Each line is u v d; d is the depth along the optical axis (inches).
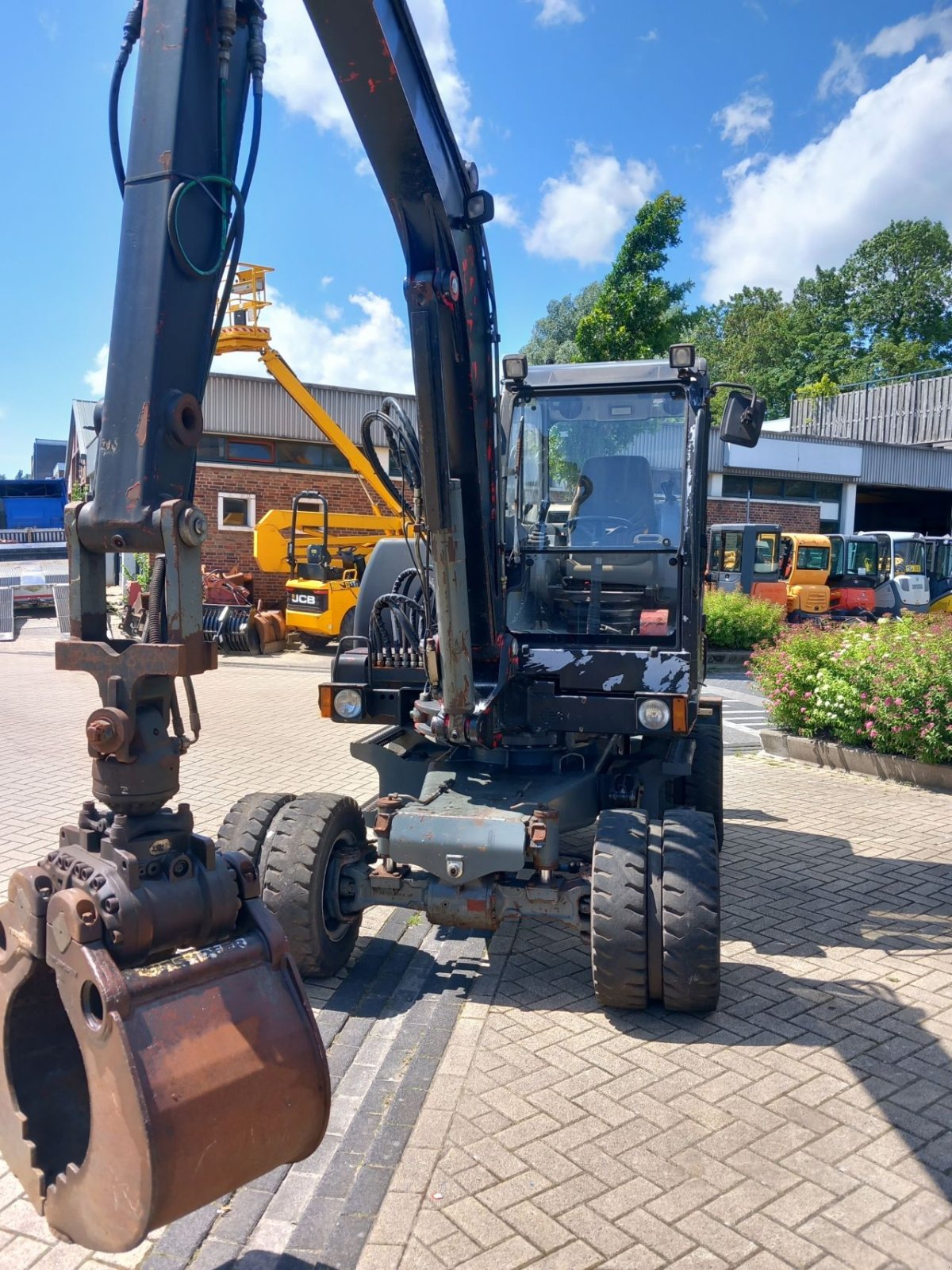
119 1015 73.7
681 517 193.0
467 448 163.9
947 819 280.4
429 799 171.9
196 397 89.2
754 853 246.7
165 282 85.1
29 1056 87.0
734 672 641.0
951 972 174.6
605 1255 101.7
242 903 87.4
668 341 699.4
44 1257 103.0
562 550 197.5
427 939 190.7
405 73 128.6
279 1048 82.1
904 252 2474.2
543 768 190.1
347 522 655.1
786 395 2338.8
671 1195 111.2
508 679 179.8
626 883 150.8
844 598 866.8
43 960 81.7
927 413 1171.9
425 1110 128.3
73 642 84.3
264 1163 82.0
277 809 174.4
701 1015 156.2
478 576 171.0
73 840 85.4
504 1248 102.6
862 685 345.7
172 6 86.7
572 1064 140.9
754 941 188.4
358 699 195.9
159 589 84.4
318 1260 101.0
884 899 213.3
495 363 170.2
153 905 79.1
